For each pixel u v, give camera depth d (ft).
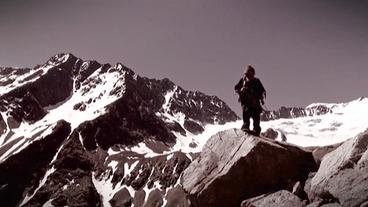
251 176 62.85
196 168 70.13
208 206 63.87
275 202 57.06
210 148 71.10
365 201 46.06
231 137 68.74
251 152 62.80
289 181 61.52
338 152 56.34
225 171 63.77
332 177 51.93
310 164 63.72
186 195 68.59
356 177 49.26
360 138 53.67
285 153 62.85
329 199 51.72
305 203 55.16
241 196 63.05
